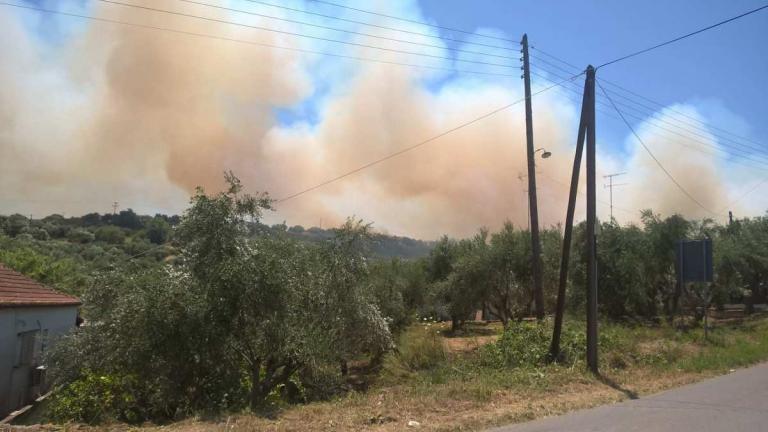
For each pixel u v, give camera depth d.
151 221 56.56
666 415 8.44
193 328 10.99
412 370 15.21
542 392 10.39
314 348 12.83
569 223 14.35
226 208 11.92
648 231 29.31
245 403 11.42
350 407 8.89
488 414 8.45
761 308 41.94
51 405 12.98
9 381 16.02
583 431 7.43
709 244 19.16
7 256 28.78
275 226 13.73
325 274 14.23
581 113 13.93
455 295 29.38
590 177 13.65
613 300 27.83
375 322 15.59
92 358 12.84
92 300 13.49
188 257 12.00
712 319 32.09
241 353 12.08
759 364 15.04
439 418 8.23
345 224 15.20
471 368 13.66
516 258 28.30
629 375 12.76
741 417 8.24
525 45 20.41
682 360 14.91
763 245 34.22
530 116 20.17
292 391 14.03
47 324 18.75
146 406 12.06
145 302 11.04
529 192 19.59
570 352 14.73
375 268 19.88
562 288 14.48
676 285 29.55
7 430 7.84
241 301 11.22
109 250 48.16
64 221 65.81
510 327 16.98
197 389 11.88
